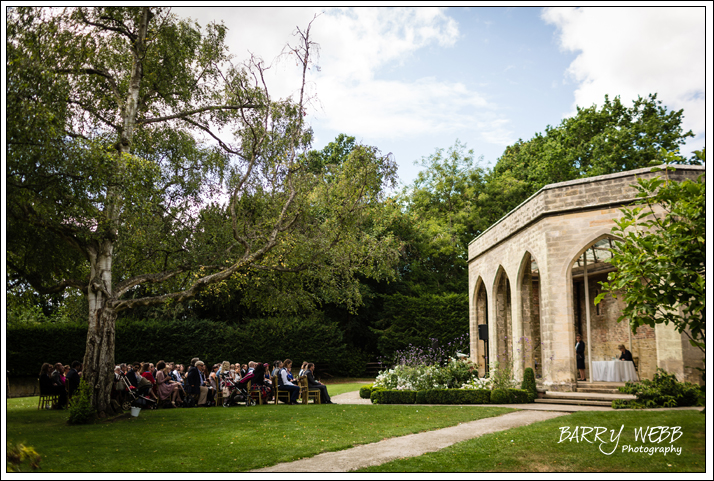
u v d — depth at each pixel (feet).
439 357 60.49
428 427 31.45
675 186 22.59
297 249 43.50
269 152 44.21
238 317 97.81
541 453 23.35
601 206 47.37
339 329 100.48
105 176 31.53
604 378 51.75
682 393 39.58
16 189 27.35
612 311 66.90
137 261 42.75
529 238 53.67
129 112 38.29
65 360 75.15
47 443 25.45
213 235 42.93
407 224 116.57
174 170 43.32
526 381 45.85
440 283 124.06
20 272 34.73
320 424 32.14
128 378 41.11
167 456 22.99
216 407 42.63
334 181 46.57
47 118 28.04
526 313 57.88
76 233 33.81
